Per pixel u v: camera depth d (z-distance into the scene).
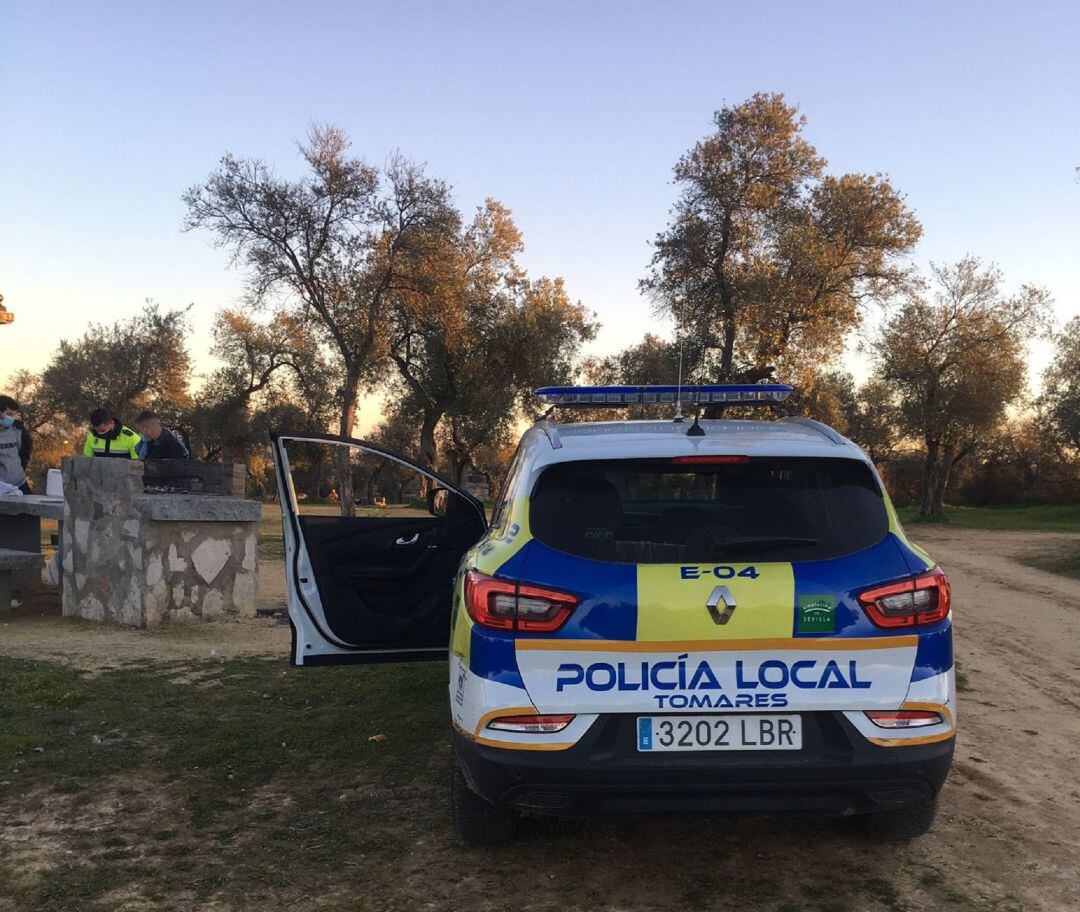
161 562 8.54
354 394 25.64
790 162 28.48
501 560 3.30
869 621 3.13
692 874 3.53
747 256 28.34
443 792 4.38
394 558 4.79
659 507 3.35
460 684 3.35
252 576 9.25
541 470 3.48
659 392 5.16
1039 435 42.91
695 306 28.11
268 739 5.17
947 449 39.88
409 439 52.56
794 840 3.85
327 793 4.37
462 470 40.56
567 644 3.12
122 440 9.48
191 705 5.89
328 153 23.81
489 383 32.34
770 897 3.34
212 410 40.66
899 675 3.13
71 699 5.87
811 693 3.10
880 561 3.22
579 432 3.98
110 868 3.54
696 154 28.62
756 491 3.38
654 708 3.09
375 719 5.61
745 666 3.11
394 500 67.38
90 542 8.91
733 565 3.17
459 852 3.71
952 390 36.22
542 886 3.42
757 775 3.06
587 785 3.08
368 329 25.19
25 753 4.88
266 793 4.36
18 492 10.48
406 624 4.63
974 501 60.81
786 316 27.80
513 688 3.13
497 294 31.97
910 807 3.67
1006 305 35.50
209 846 3.76
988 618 10.94
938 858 3.69
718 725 3.10
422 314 27.59
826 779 3.08
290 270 24.00
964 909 3.26
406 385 32.47
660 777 3.06
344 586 4.61
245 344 40.97
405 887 3.41
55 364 40.47
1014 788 4.59
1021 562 18.52
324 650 4.54
